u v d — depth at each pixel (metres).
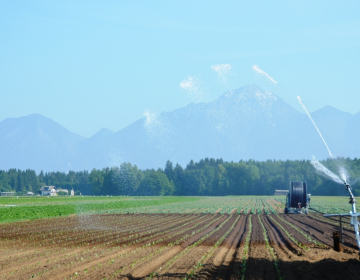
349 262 26.22
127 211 97.50
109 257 30.48
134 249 34.47
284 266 26.20
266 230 48.88
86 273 24.91
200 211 96.00
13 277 24.34
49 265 27.73
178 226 56.31
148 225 58.75
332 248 33.97
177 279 22.67
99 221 67.31
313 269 25.09
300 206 76.06
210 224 58.94
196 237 42.38
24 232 50.91
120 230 51.69
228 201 164.12
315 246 35.41
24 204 130.50
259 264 26.89
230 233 46.06
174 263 27.31
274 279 22.91
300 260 28.16
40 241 41.62
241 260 28.33
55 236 46.03
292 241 38.50
